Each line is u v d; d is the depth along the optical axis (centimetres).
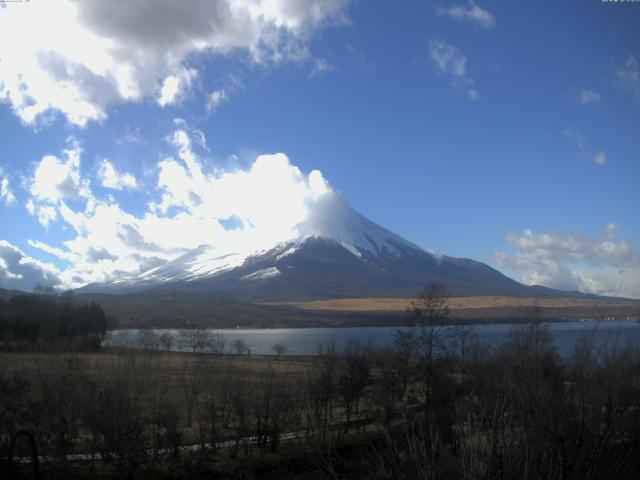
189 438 4156
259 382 4609
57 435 3266
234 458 3753
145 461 3453
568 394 1323
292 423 4434
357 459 2278
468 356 3206
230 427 4231
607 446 1275
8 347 5144
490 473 1238
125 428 3434
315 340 17625
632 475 1270
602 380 1398
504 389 1530
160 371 5081
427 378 3497
